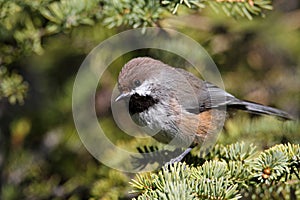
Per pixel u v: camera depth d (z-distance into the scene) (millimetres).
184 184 7180
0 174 12281
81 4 9805
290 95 12820
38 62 12773
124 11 9445
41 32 10500
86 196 11789
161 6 9406
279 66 13258
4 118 12727
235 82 12773
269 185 8766
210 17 12062
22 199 11984
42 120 12688
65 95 12570
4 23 10438
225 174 7727
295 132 10422
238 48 12938
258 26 12867
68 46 11938
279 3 13438
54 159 12375
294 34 13336
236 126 10523
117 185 10117
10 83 10898
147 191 7484
